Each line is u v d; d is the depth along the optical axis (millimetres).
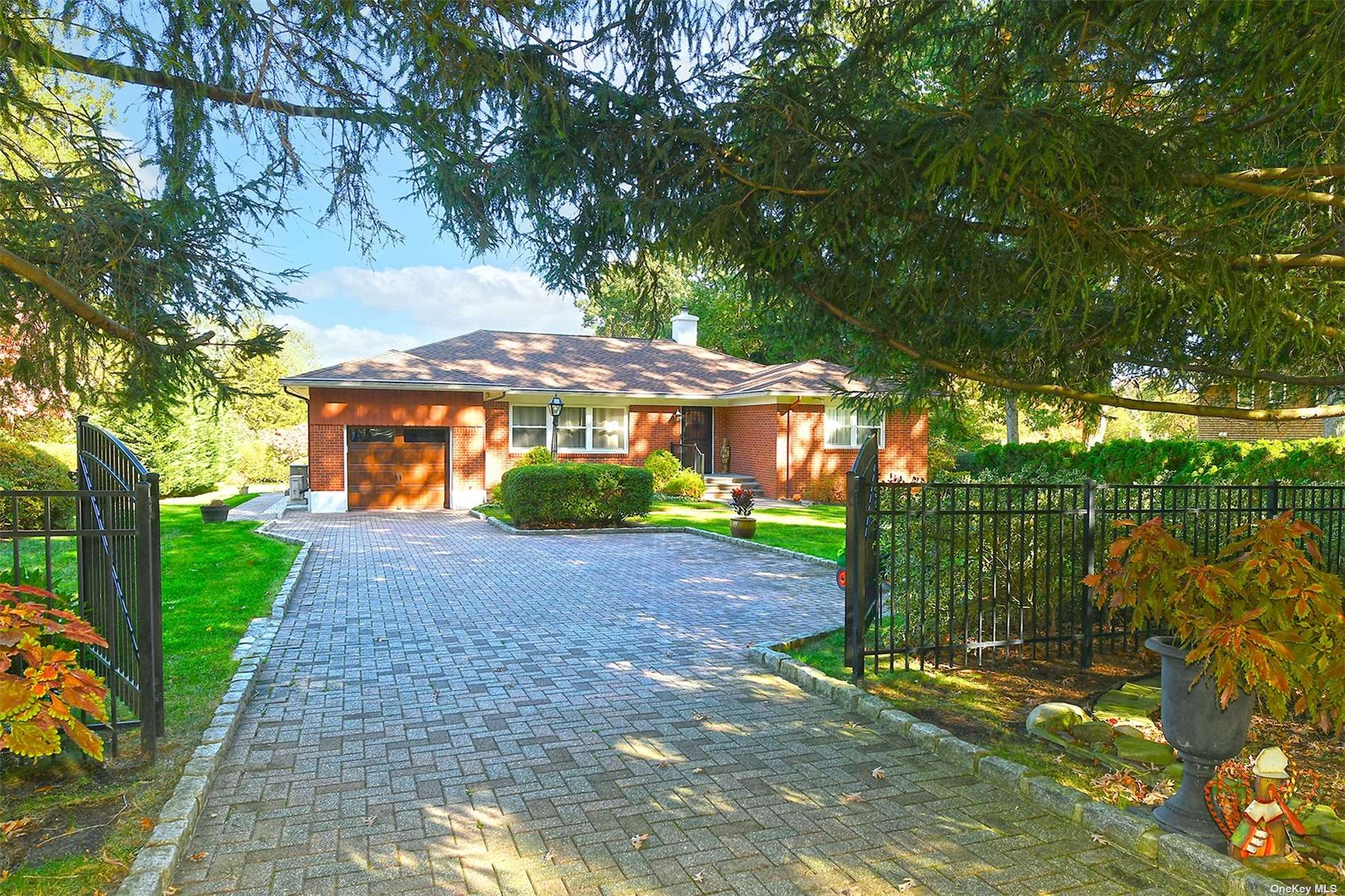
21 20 3381
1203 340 4535
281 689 5590
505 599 9062
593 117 3656
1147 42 3352
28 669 2988
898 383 5129
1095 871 3223
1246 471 11242
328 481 20156
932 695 5363
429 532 15898
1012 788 3963
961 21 3902
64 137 4797
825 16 3963
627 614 8281
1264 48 3098
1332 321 3805
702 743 4590
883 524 6988
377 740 4609
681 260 4180
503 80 3438
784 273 4312
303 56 3715
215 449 25797
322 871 3160
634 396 23000
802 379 22516
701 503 21406
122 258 4988
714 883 3096
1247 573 3486
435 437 21312
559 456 23000
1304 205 4051
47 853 3176
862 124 3611
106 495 3977
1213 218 3533
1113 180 3367
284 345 6180
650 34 3693
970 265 4031
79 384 5754
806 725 4898
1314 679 3520
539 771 4168
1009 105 3381
